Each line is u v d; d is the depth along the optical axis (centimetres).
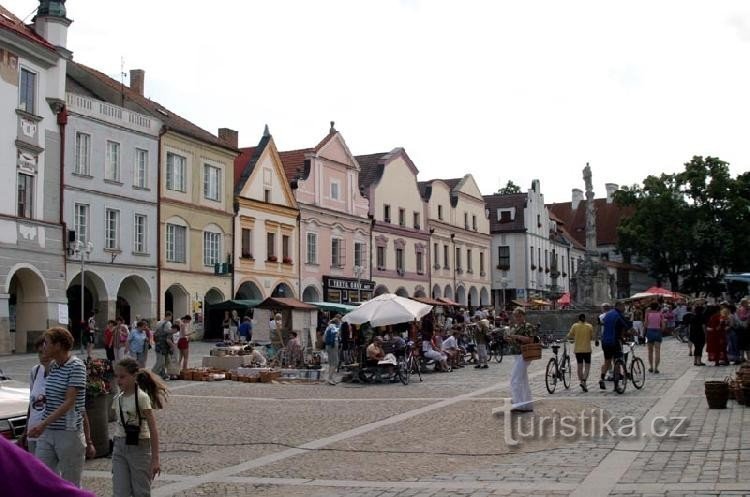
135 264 4447
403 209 7031
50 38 3884
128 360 880
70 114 4041
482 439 1466
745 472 1082
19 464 323
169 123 4738
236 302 4738
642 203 7956
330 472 1209
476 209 8319
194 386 2614
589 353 2175
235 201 5231
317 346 4294
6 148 3575
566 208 11888
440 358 3114
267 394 2361
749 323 2752
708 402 1719
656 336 2630
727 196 7706
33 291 3781
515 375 1809
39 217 3784
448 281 7662
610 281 5734
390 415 1827
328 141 6138
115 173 4356
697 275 8056
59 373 893
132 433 869
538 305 6156
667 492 987
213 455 1374
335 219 6188
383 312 2912
